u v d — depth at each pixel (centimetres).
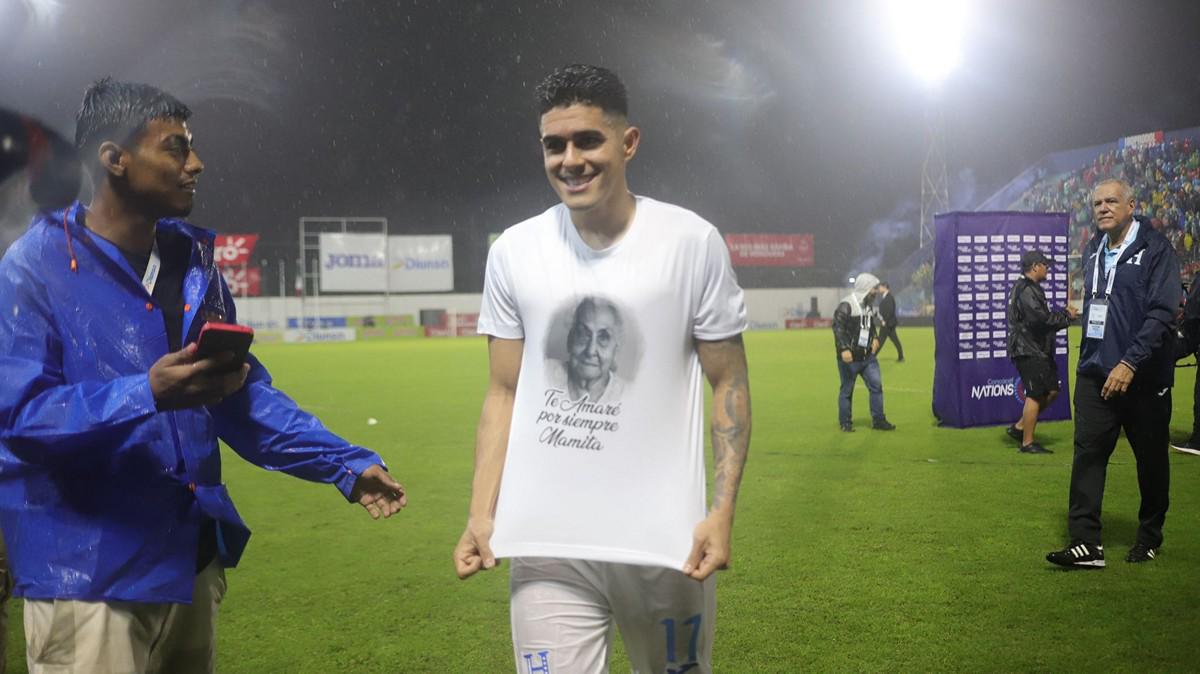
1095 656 394
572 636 246
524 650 248
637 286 243
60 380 229
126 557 230
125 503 232
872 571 523
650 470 242
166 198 237
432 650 418
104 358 232
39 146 228
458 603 485
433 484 811
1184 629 425
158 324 239
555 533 242
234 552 263
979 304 1087
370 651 418
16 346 224
